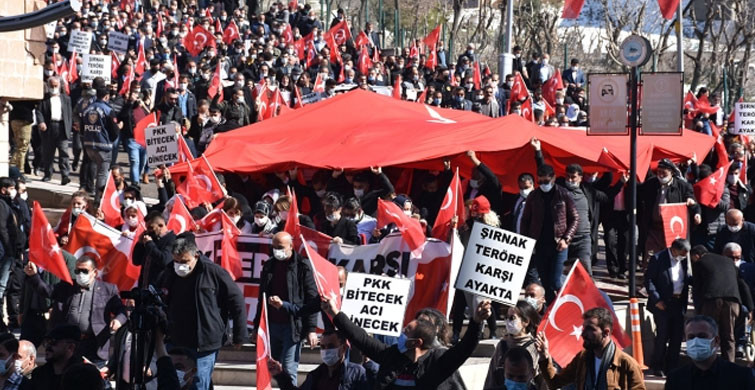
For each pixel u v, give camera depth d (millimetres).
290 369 13641
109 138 23328
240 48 35656
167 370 9523
